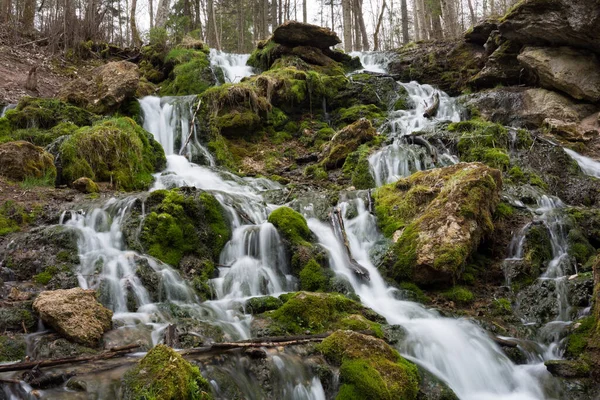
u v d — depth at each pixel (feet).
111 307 19.04
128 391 12.86
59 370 13.98
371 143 38.14
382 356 17.03
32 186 27.37
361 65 59.57
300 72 48.26
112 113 39.29
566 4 41.60
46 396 12.82
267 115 44.27
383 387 15.58
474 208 25.08
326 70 53.88
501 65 49.32
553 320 22.06
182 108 42.24
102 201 25.59
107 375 13.97
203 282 21.93
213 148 39.83
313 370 16.44
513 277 24.58
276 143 43.01
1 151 27.68
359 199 29.76
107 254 21.34
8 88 41.93
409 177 29.81
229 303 20.53
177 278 21.47
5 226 22.93
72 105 37.73
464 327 20.62
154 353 13.80
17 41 53.72
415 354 18.60
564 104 43.55
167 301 20.20
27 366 13.91
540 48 45.70
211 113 41.83
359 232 27.66
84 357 14.74
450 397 16.85
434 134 38.27
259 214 27.66
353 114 46.32
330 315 19.88
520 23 45.37
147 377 13.03
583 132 41.32
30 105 35.14
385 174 34.53
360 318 19.79
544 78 45.01
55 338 15.83
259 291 22.61
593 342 19.27
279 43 55.67
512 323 21.97
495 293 24.17
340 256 25.48
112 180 30.22
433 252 23.61
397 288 23.99
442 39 65.46
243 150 41.04
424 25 81.35
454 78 54.85
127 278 19.93
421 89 52.70
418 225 25.31
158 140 40.29
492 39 51.47
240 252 24.76
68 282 19.42
